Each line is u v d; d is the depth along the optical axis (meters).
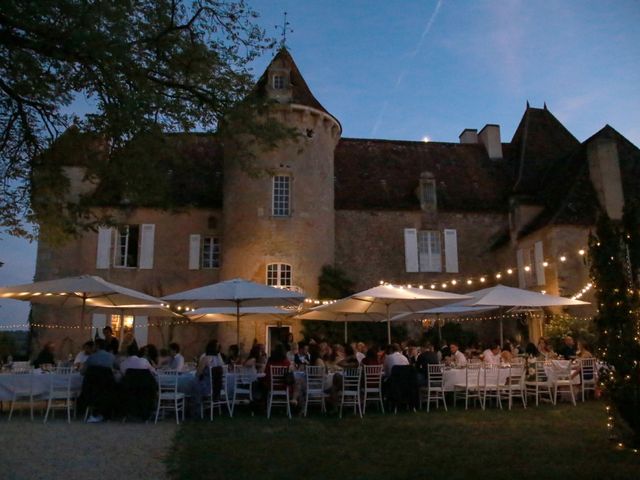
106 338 13.26
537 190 25.31
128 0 8.76
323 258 22.59
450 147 29.11
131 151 10.28
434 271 24.91
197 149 26.12
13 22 7.90
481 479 6.32
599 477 6.36
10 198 11.41
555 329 18.86
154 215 23.73
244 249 21.80
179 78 10.49
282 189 22.56
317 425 10.00
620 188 21.80
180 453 7.62
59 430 9.36
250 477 6.41
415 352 15.07
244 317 18.42
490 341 24.66
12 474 6.42
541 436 8.78
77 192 21.91
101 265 22.97
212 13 10.20
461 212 25.67
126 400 10.45
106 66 8.60
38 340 21.95
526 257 23.38
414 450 7.82
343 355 15.25
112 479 6.31
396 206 25.11
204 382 11.04
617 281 8.21
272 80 22.64
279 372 11.28
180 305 14.91
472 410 11.82
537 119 29.00
